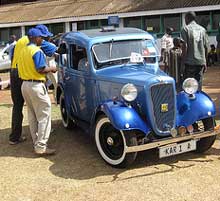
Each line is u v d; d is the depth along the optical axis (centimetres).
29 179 578
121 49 693
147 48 708
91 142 747
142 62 686
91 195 514
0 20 3444
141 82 593
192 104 624
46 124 675
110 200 497
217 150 664
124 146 575
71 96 764
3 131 859
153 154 654
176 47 948
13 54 739
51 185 552
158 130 589
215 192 504
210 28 2345
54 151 681
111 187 535
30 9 3534
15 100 743
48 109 675
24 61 660
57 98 870
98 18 2742
